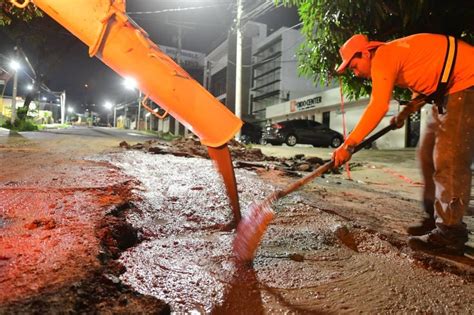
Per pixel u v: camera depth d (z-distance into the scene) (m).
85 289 1.91
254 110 39.94
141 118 59.06
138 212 3.57
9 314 1.66
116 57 2.39
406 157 13.70
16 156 7.29
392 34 4.69
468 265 2.69
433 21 4.32
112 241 2.68
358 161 12.52
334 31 4.56
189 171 5.96
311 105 28.11
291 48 34.25
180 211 3.70
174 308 1.97
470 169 2.86
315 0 4.44
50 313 1.70
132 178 5.04
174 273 2.35
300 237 3.11
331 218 3.61
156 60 2.41
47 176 4.93
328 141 20.28
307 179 2.72
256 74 39.72
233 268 2.47
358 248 3.03
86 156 7.50
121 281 2.10
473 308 2.11
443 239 2.87
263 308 2.02
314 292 2.22
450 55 2.77
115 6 2.37
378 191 6.34
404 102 4.24
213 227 3.32
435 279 2.45
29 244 2.44
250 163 7.62
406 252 2.89
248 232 2.56
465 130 2.78
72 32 2.41
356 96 5.63
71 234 2.63
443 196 2.88
